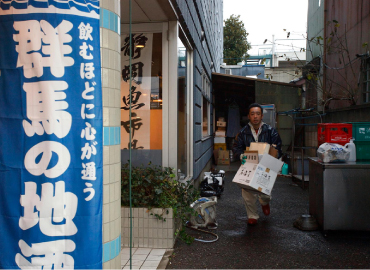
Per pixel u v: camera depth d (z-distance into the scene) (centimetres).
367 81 691
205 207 491
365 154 475
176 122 521
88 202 229
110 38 248
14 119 226
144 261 360
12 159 226
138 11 482
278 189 821
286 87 1180
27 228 224
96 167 232
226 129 1583
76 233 228
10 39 226
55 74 225
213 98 1438
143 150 531
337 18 884
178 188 468
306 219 484
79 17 227
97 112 233
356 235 453
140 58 534
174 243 416
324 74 968
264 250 397
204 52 947
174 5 483
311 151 1016
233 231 475
